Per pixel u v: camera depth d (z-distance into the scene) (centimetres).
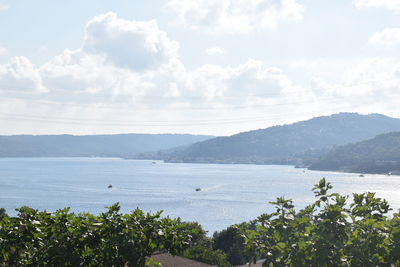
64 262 705
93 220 745
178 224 787
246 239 725
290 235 698
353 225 684
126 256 716
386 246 641
